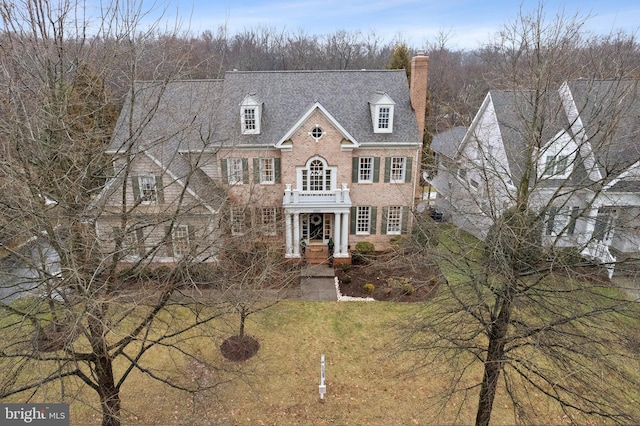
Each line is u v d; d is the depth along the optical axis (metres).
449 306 13.95
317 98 27.92
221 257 16.66
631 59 12.47
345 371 16.64
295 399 15.17
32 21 10.28
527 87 13.23
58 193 11.00
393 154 26.55
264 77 28.73
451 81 51.00
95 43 11.80
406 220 27.88
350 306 21.66
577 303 11.37
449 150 22.94
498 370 11.31
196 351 17.67
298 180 26.30
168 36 12.84
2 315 11.50
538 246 10.82
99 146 12.40
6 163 9.77
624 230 12.95
